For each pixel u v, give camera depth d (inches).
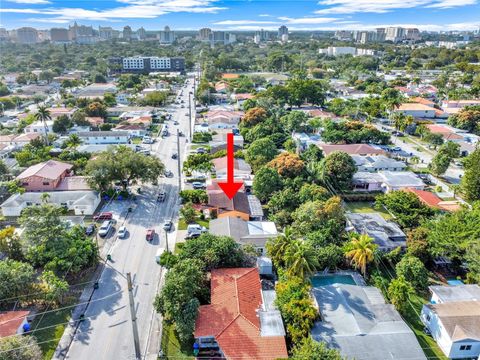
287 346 1624.0
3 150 4005.9
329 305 1774.1
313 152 3740.2
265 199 3034.0
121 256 2294.5
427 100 6752.0
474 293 1893.5
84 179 3147.1
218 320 1660.9
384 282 2033.7
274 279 2107.5
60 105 6284.5
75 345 1648.6
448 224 2262.6
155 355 1611.7
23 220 2128.4
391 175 3400.6
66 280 2042.3
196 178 3484.3
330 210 2442.2
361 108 5925.2
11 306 1827.0
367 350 1524.4
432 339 1729.8
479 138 4729.3
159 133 5027.1
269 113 5315.0
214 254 1985.7
